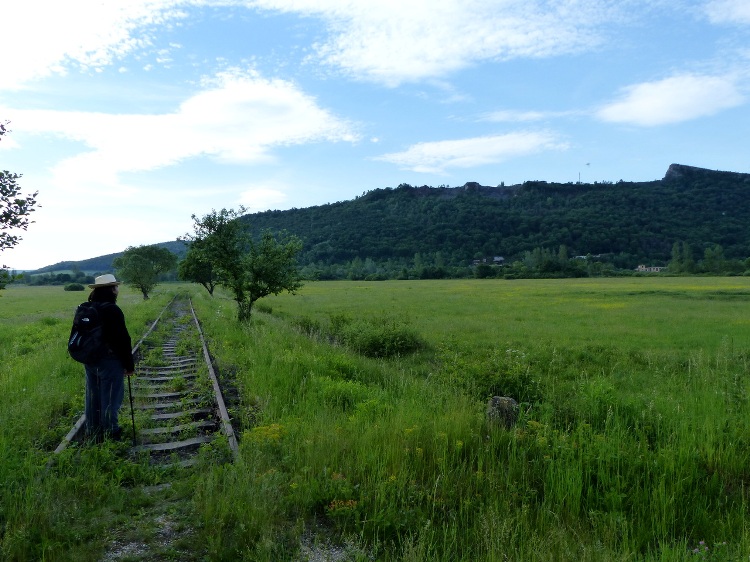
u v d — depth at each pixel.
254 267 21.52
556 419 7.32
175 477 5.34
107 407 6.34
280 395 8.38
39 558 3.68
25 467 4.95
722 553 3.79
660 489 4.70
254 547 3.84
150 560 3.71
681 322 23.48
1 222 6.74
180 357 13.71
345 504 4.42
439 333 20.17
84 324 6.23
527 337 19.11
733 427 6.45
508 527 4.00
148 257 54.34
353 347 16.08
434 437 5.78
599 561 3.65
